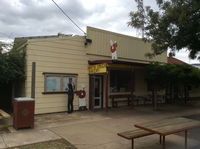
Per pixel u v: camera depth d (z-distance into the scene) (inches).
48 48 465.4
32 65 426.9
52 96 467.8
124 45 618.5
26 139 266.8
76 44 510.0
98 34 553.6
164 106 633.6
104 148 237.0
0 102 508.7
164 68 561.3
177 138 277.6
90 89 529.7
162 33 461.7
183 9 403.9
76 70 507.5
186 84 717.9
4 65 419.5
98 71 493.7
